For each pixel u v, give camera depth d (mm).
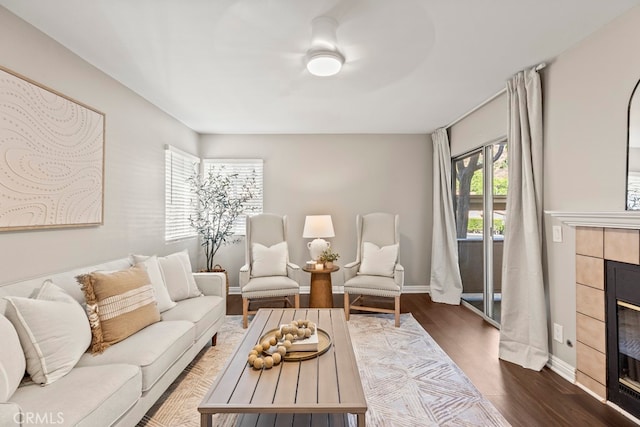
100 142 2695
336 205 5016
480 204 3973
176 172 4191
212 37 2230
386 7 1895
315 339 1951
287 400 1413
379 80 2982
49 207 2191
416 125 4562
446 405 2092
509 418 1954
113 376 1569
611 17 2020
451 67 2711
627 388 1964
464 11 1938
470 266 4238
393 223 4395
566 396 2184
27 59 2055
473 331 3408
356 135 5031
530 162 2678
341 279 5043
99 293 1976
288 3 1851
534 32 2180
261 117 4145
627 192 1979
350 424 1910
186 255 3182
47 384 1485
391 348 2977
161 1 1836
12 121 1932
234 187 4977
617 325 2029
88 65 2594
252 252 4133
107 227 2832
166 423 1919
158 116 3732
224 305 3209
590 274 2211
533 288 2590
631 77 1944
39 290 1813
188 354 2326
